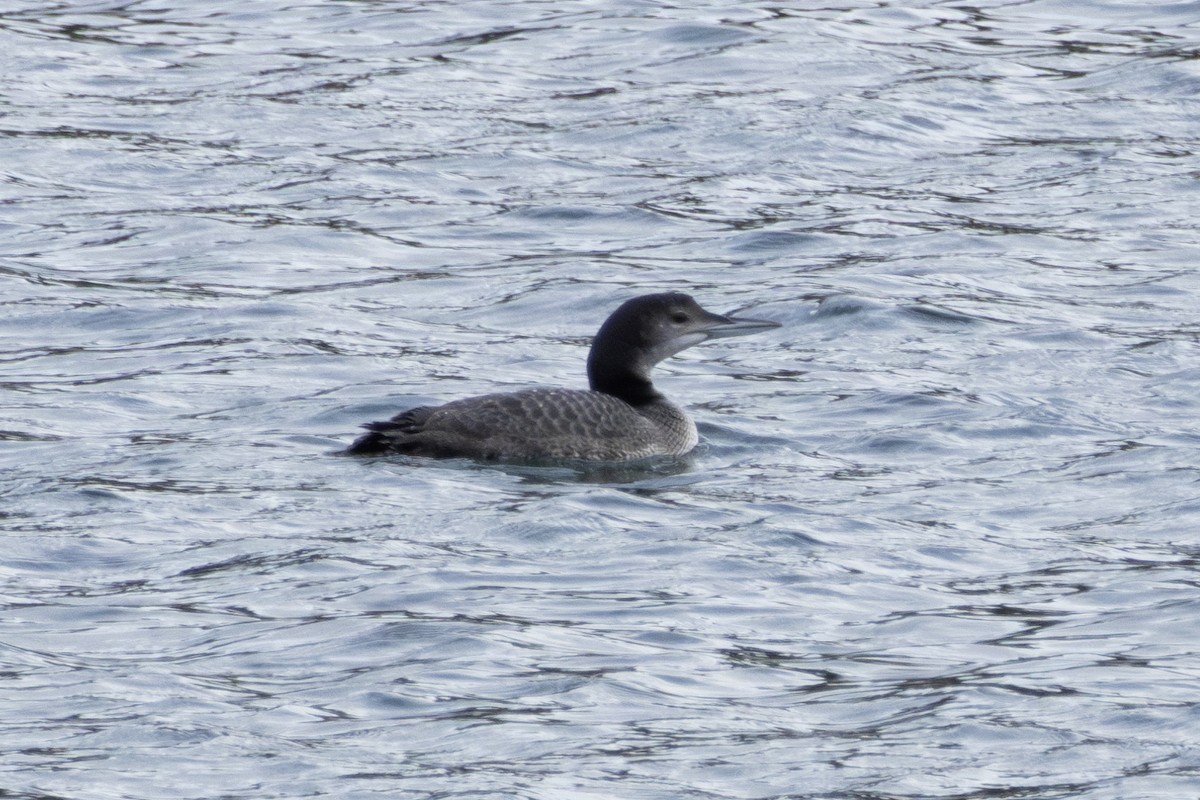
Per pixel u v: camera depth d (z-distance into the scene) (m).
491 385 17.33
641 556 12.64
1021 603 11.80
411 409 15.45
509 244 22.19
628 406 15.39
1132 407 16.44
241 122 26.70
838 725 9.93
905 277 20.59
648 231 22.61
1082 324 18.92
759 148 25.66
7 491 13.84
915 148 25.80
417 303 20.05
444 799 8.95
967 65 29.31
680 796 9.06
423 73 29.08
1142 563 12.55
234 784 9.13
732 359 18.25
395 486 14.05
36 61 29.48
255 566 12.34
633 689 10.37
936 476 14.67
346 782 9.15
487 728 9.82
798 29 31.00
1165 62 29.17
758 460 15.23
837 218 22.92
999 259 21.25
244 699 10.16
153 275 20.73
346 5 33.09
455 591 11.89
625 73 28.98
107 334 18.78
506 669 10.62
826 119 26.64
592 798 9.02
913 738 9.72
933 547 12.91
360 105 27.50
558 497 13.86
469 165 25.02
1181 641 11.06
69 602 11.67
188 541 12.84
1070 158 25.28
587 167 24.97
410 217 23.05
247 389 17.00
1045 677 10.54
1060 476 14.57
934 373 17.56
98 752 9.48
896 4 32.84
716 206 23.48
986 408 16.42
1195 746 9.58
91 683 10.35
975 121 26.88
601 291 20.25
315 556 12.52
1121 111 27.22
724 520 13.49
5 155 25.02
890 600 11.88
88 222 22.61
